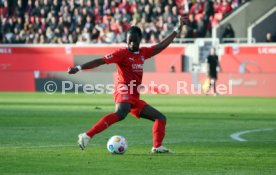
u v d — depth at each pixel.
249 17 117.50
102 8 123.88
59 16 124.12
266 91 106.50
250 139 47.47
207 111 73.81
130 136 48.84
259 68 110.44
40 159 36.53
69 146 42.31
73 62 116.56
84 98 96.06
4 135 48.59
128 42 38.88
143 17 118.69
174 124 58.69
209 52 112.12
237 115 68.75
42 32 123.50
